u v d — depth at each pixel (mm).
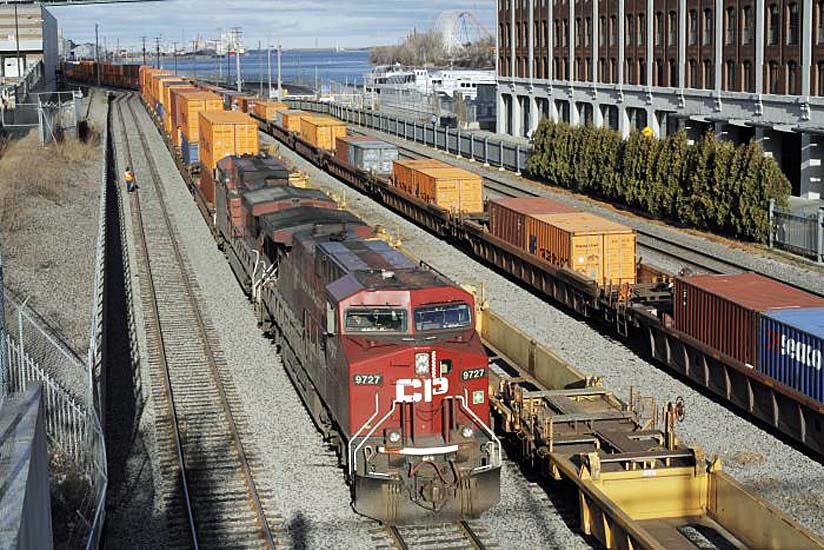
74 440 21203
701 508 18109
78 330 30516
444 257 43031
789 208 45344
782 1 52844
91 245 42500
